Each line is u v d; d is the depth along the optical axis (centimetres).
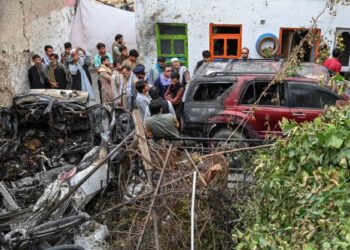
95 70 1162
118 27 1324
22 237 450
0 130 657
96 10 1321
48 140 679
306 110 761
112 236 512
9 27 946
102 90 995
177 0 1189
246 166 544
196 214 443
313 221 333
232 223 462
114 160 570
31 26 1062
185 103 812
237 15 1208
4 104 916
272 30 1221
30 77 992
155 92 748
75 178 541
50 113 663
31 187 565
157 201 436
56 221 468
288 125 426
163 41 1224
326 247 291
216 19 1209
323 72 802
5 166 612
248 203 476
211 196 456
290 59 728
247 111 778
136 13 1202
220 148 572
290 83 769
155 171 484
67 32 1319
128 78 942
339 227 305
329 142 370
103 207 555
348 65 1245
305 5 1198
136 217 468
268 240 324
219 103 794
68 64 1023
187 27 1211
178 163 506
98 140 673
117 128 667
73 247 466
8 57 937
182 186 455
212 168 488
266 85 778
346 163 362
